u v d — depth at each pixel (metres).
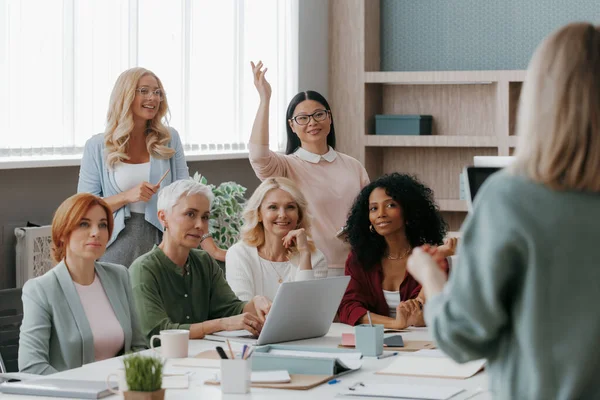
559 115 1.62
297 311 3.14
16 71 4.61
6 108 4.58
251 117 6.52
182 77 5.77
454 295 1.68
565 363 1.63
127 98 4.19
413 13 7.70
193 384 2.54
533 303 1.62
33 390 2.45
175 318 3.34
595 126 1.60
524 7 7.45
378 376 2.65
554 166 1.62
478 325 1.66
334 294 3.27
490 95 7.41
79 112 4.98
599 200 1.62
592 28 1.66
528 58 7.45
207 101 6.04
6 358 3.29
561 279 1.61
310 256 3.58
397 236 3.64
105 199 4.18
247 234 3.67
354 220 3.67
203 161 6.24
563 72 1.63
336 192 4.55
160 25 5.57
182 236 3.31
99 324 3.09
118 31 5.20
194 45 5.89
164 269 3.33
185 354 2.91
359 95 7.34
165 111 4.36
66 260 3.11
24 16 4.64
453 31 7.62
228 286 3.53
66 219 3.05
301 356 2.66
